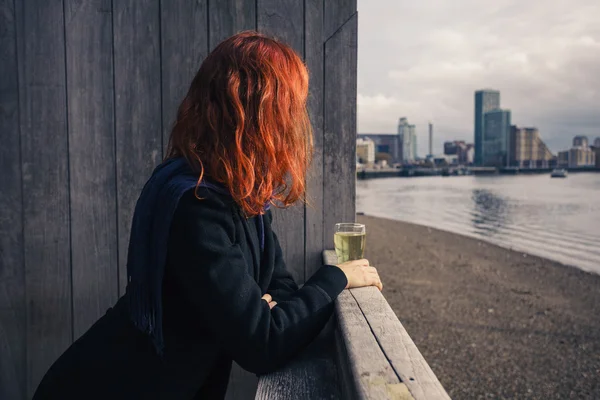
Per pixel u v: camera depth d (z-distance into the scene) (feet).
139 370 2.86
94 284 6.11
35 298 6.11
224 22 5.92
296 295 3.22
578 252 75.36
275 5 5.90
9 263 6.07
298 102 3.08
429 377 2.30
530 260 65.72
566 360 29.99
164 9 5.91
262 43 3.07
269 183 2.96
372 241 80.38
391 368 2.39
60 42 5.91
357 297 3.55
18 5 5.86
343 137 6.01
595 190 255.09
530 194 226.58
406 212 148.46
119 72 5.96
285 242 6.07
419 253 69.62
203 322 2.88
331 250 6.00
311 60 5.94
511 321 38.58
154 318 2.75
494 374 27.89
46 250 6.07
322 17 5.93
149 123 6.01
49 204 6.04
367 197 208.33
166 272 2.82
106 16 5.92
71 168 6.02
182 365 2.89
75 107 5.97
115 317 3.10
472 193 231.50
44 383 3.03
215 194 2.83
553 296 46.60
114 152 6.02
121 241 6.08
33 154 5.99
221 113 2.88
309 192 6.03
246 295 2.76
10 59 5.91
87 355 2.94
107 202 6.05
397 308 42.34
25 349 6.14
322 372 3.22
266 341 2.79
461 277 54.70
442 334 35.50
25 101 5.95
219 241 2.75
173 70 5.97
